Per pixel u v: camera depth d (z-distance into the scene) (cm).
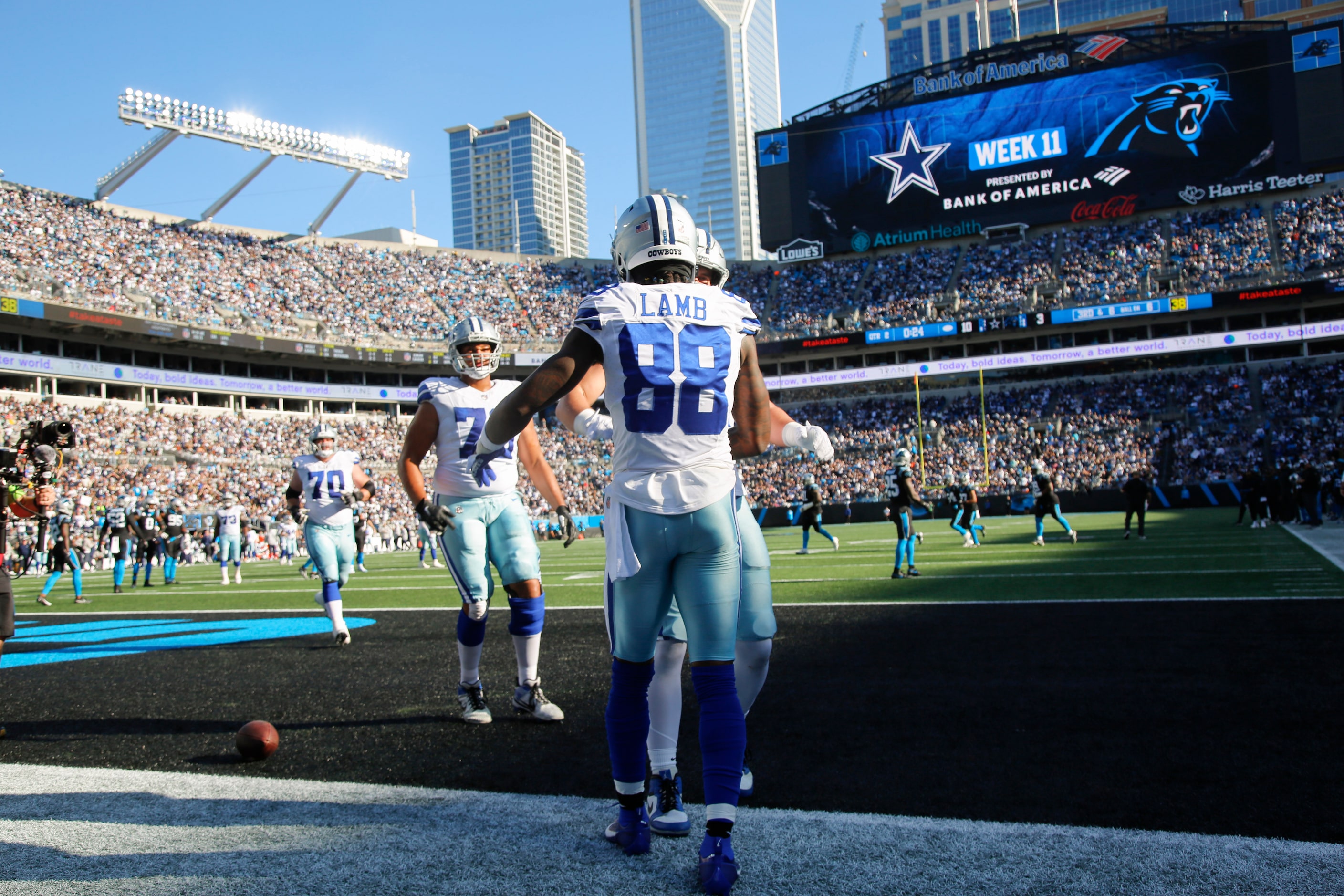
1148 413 3559
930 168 4025
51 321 3281
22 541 2189
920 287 4262
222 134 4169
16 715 496
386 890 230
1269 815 270
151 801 318
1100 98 3791
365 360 4275
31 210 3641
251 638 800
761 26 15438
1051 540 1662
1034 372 4084
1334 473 1950
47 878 243
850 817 278
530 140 18550
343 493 729
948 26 14375
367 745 400
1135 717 390
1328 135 3503
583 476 4138
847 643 611
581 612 864
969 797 296
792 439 313
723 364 264
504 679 552
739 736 244
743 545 311
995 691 449
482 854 256
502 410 254
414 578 1586
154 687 571
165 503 3058
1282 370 3506
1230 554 1157
